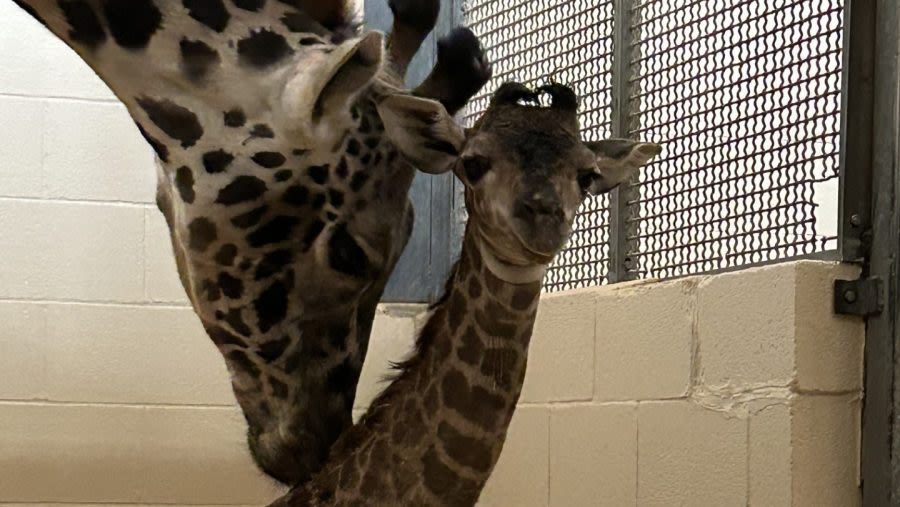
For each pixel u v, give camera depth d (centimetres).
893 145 279
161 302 466
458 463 236
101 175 464
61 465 455
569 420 375
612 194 365
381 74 263
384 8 466
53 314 457
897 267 277
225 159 240
